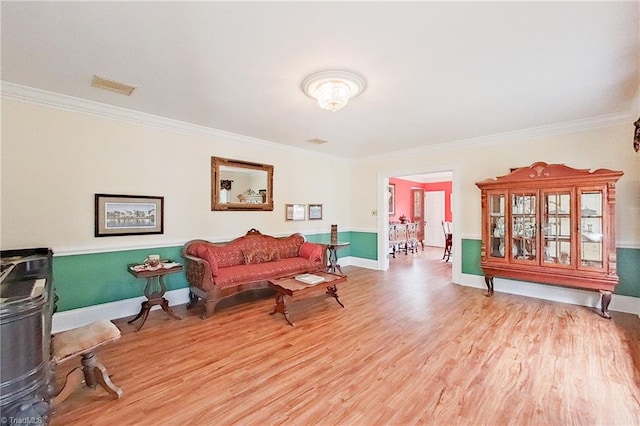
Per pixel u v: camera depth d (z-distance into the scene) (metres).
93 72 2.51
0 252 2.63
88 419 1.76
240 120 3.82
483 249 4.30
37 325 1.46
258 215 4.95
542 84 2.73
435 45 2.10
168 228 3.87
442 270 6.16
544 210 3.80
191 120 3.83
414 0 1.64
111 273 3.39
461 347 2.67
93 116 3.25
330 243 5.81
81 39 2.02
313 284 3.41
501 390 2.04
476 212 4.80
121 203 3.45
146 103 3.22
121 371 2.28
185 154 4.03
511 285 4.45
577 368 2.30
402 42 2.06
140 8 1.70
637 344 2.71
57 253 3.02
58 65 2.39
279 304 3.43
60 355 1.76
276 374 2.25
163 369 2.31
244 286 3.75
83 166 3.19
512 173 4.03
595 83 2.71
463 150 4.93
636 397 1.95
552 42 2.06
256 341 2.81
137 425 1.72
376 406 1.88
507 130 4.27
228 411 1.83
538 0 1.64
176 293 3.93
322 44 2.09
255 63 2.35
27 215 2.86
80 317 3.17
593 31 1.92
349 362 2.42
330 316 3.48
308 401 1.93
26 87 2.78
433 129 4.21
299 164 5.64
